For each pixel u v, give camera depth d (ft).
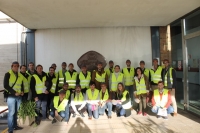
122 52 20.62
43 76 15.03
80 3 13.17
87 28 20.58
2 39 22.26
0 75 22.18
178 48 18.75
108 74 18.95
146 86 16.48
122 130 12.62
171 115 15.93
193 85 16.01
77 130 12.81
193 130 12.28
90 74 17.94
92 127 13.37
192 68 16.16
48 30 20.51
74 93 16.05
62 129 13.04
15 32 22.26
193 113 15.66
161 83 14.92
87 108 15.78
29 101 14.15
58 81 17.11
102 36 20.59
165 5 14.01
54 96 15.76
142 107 16.28
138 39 20.74
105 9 14.60
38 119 14.61
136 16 16.75
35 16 15.94
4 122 14.74
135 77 16.67
